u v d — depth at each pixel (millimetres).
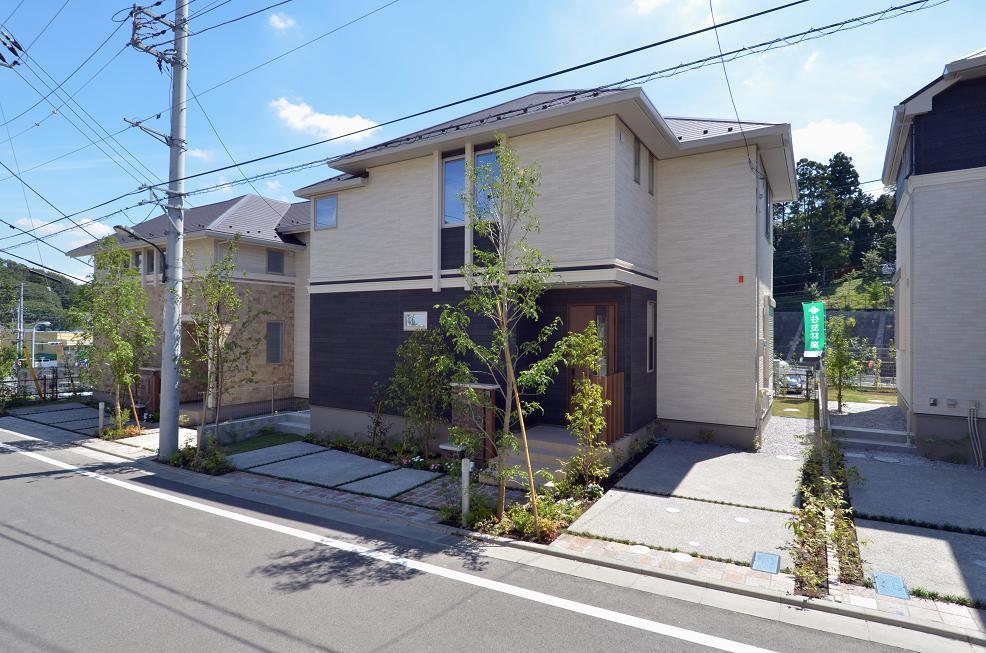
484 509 7609
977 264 9500
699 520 7402
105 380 16875
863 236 59594
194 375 12062
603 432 9539
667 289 12367
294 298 18359
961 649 4473
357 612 5156
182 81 11836
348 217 13266
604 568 6137
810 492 8078
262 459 11500
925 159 9953
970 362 9562
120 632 4809
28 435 14672
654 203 12266
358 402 12812
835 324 14320
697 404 11969
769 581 5625
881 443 10500
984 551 6227
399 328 12258
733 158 11758
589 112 9758
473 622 4961
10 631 4828
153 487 9680
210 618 5051
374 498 8789
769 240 15031
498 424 10617
